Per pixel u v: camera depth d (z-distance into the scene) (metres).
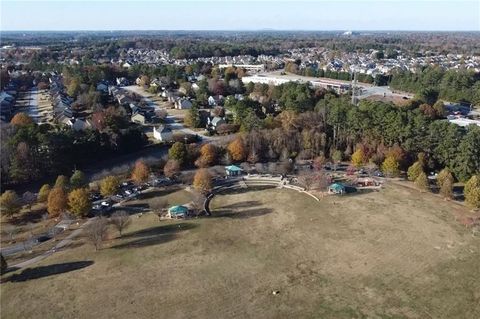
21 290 71.38
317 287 71.56
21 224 94.44
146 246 84.88
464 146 113.81
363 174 122.38
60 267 78.00
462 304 66.81
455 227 91.75
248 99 187.88
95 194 107.88
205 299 68.69
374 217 96.75
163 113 185.75
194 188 111.38
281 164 123.94
